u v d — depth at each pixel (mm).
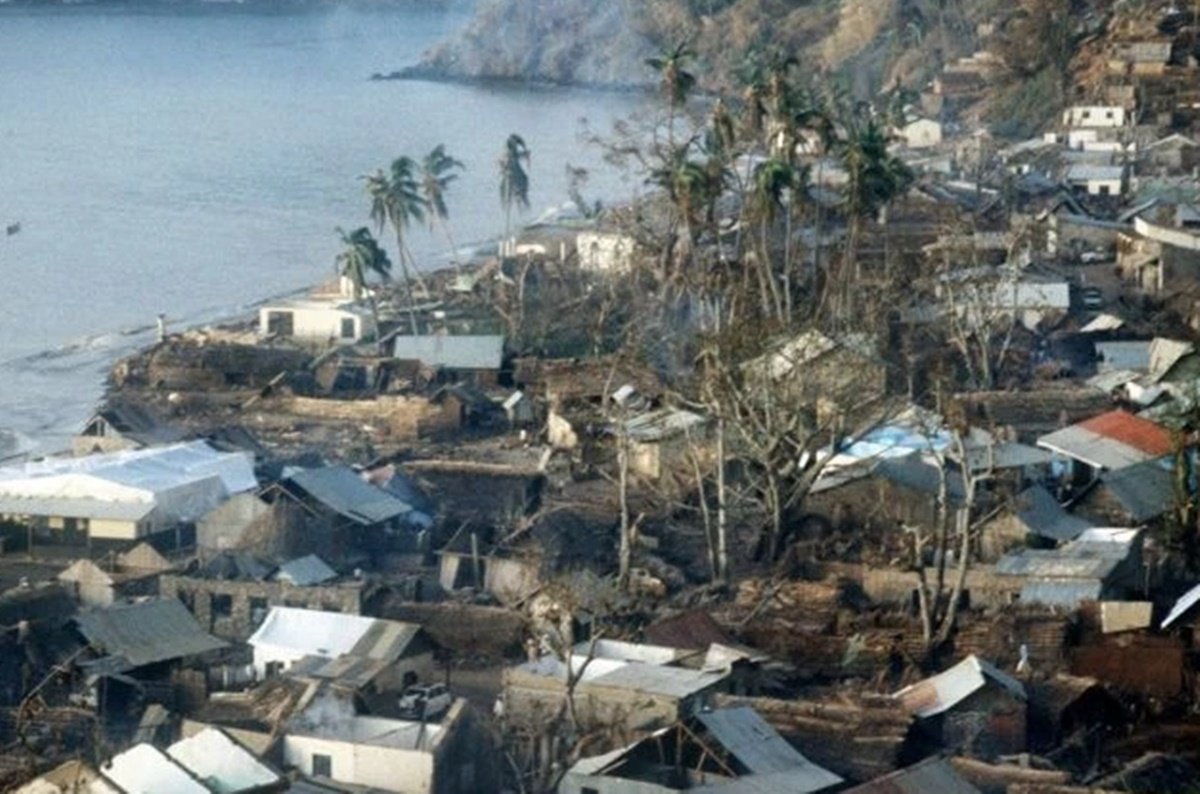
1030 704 112125
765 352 154000
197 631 125312
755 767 101625
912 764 105250
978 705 111062
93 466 154375
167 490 149625
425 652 121250
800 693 118125
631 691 109938
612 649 118938
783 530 144750
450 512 153375
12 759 104562
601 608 129250
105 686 116812
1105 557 134375
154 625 124438
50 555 147750
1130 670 119125
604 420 170500
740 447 151250
